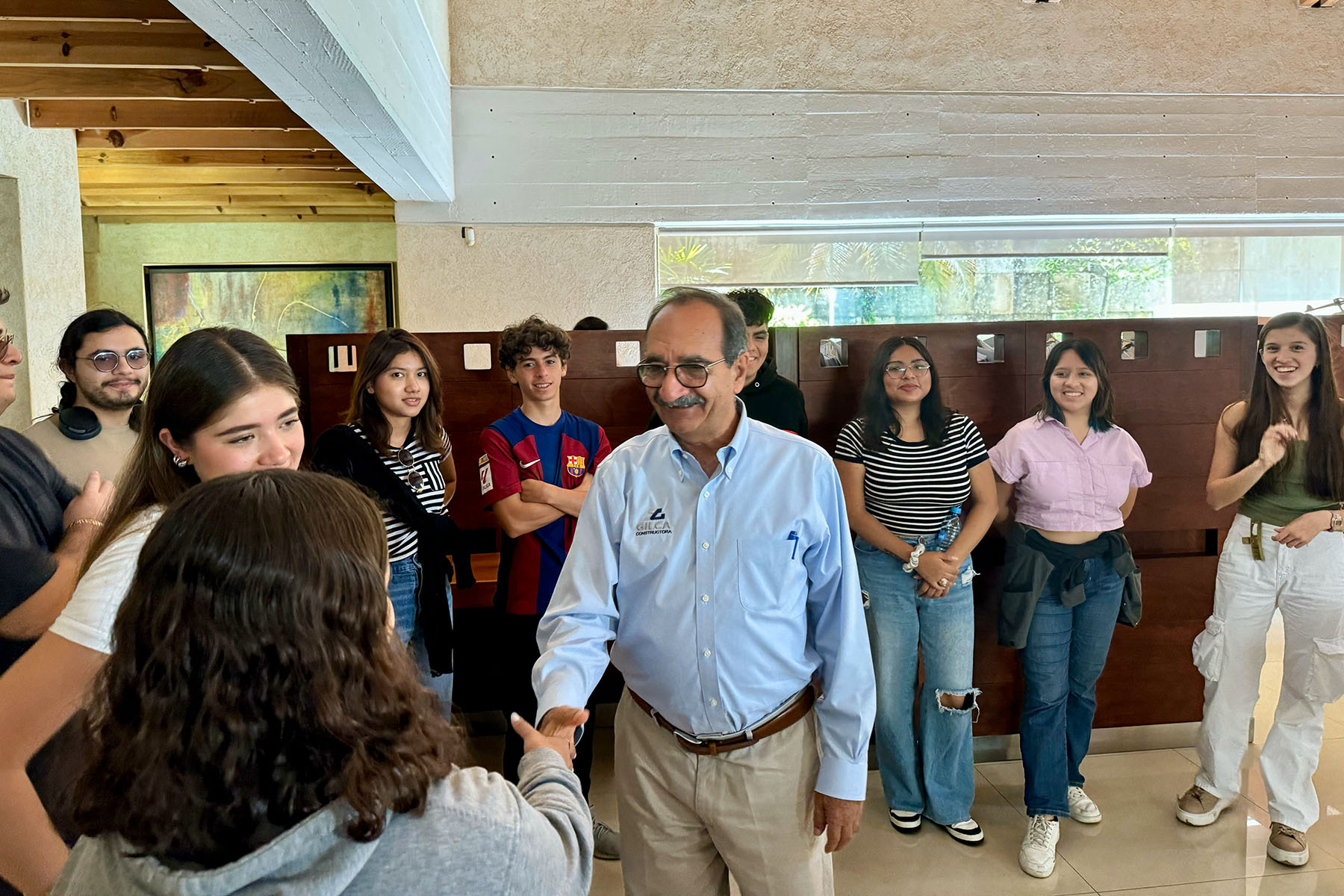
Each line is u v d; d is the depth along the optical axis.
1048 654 2.59
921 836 2.71
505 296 5.15
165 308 7.45
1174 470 3.21
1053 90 5.49
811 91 5.30
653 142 5.19
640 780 1.57
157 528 0.68
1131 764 3.16
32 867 0.93
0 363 1.51
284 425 1.23
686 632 1.45
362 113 2.95
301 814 0.64
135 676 0.64
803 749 1.52
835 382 3.15
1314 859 2.53
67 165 4.23
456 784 0.72
